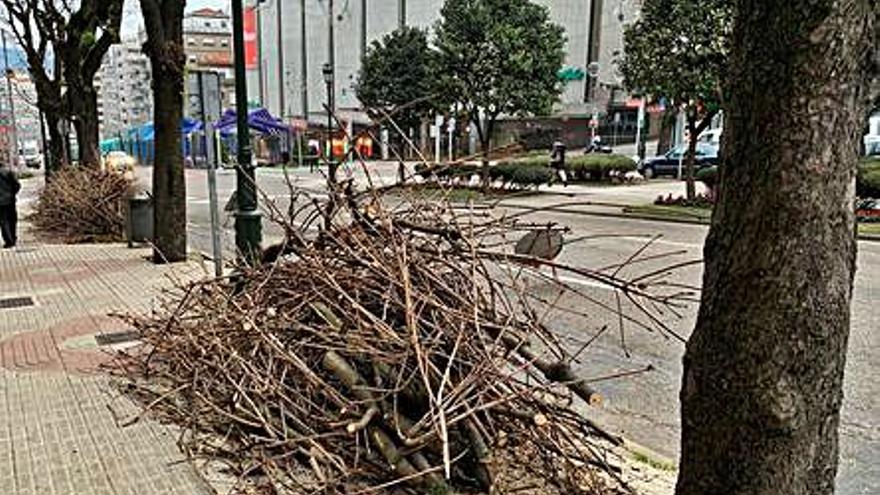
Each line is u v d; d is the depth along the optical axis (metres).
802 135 1.91
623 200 20.19
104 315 7.09
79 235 13.56
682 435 2.36
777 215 1.97
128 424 4.19
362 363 3.73
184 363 4.50
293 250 4.58
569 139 50.41
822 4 1.85
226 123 32.72
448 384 3.32
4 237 12.23
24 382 5.00
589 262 10.45
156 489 3.43
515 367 3.69
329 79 35.34
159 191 10.34
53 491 3.42
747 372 2.08
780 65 1.92
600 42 50.06
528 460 3.52
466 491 3.33
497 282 4.46
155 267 9.97
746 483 2.14
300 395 3.72
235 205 8.59
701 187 25.41
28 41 19.02
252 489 3.38
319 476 3.34
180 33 10.27
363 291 3.85
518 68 21.73
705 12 14.69
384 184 5.97
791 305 1.99
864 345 6.05
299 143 38.88
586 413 4.71
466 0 22.16
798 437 2.07
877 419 4.49
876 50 1.93
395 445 3.34
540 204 19.00
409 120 25.05
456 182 6.87
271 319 4.04
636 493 3.43
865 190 14.44
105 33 16.72
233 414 3.88
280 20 71.38
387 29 56.81
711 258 2.18
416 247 3.95
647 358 5.83
